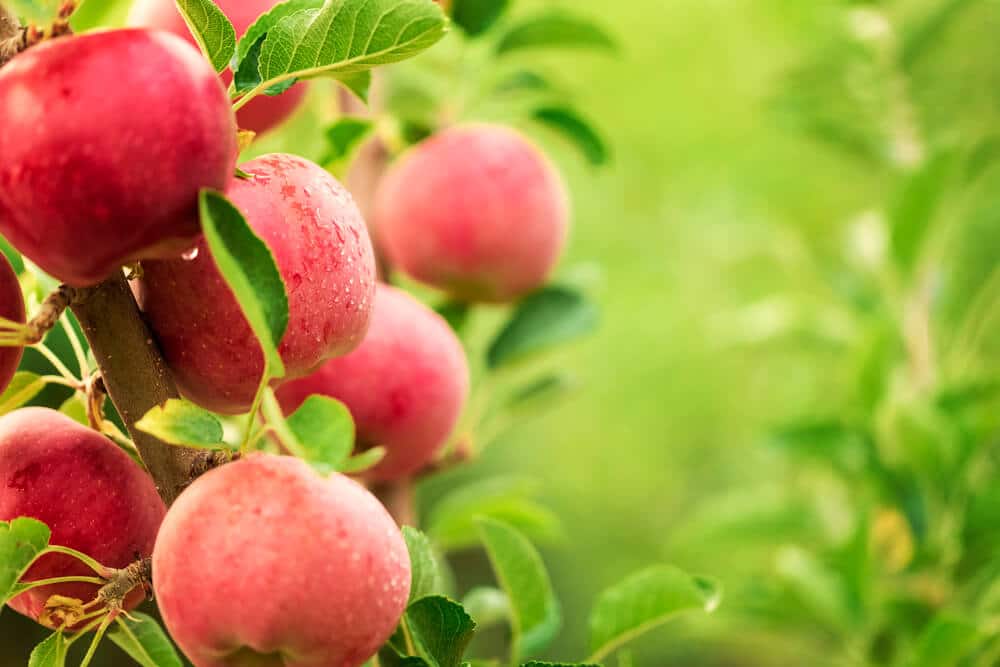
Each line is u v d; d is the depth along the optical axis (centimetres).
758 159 365
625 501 476
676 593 132
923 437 183
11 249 132
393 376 138
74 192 113
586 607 472
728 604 197
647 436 471
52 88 113
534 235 166
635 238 441
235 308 120
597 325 174
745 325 243
